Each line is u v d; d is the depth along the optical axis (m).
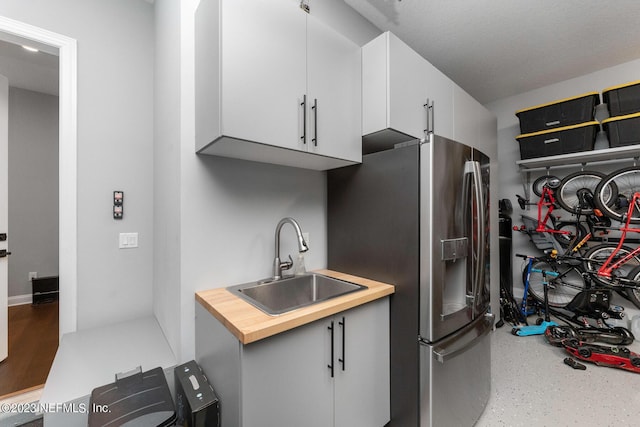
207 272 1.36
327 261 1.87
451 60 2.68
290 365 1.01
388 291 1.37
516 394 1.76
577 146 2.68
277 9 1.19
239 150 1.26
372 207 1.53
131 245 1.86
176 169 1.34
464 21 2.15
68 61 1.64
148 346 1.45
